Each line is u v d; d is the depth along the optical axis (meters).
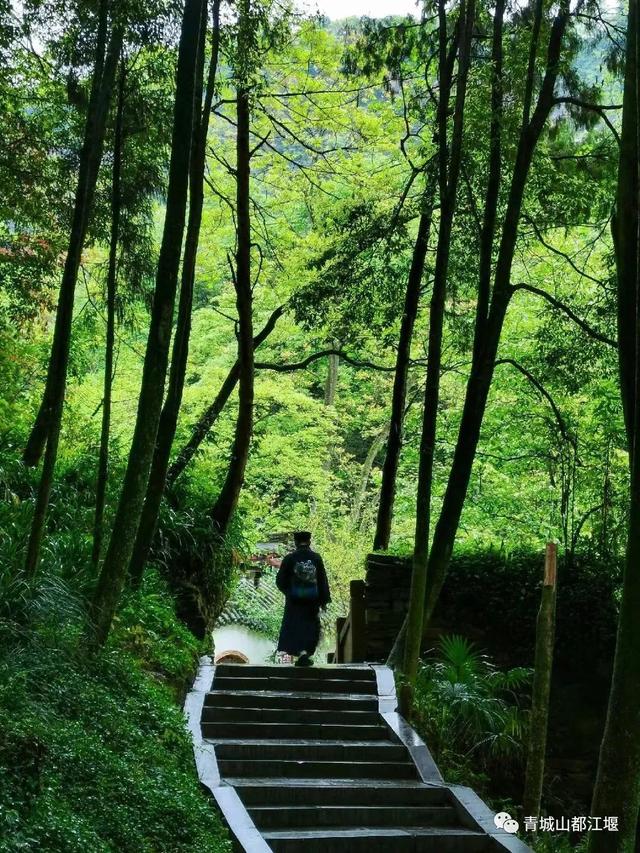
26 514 9.05
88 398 17.45
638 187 6.34
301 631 10.59
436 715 9.35
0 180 11.41
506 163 11.93
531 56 10.22
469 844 6.89
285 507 24.28
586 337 12.88
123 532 7.19
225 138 16.61
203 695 8.82
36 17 8.98
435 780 7.82
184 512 11.77
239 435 12.31
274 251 15.53
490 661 11.73
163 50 9.64
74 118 11.47
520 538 17.47
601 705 11.36
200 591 11.30
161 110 10.80
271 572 21.50
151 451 7.28
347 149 14.31
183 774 6.40
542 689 7.69
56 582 7.10
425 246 12.88
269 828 7.01
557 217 12.39
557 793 11.03
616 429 14.48
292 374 23.38
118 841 4.77
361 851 6.75
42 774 4.61
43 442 11.14
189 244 10.42
